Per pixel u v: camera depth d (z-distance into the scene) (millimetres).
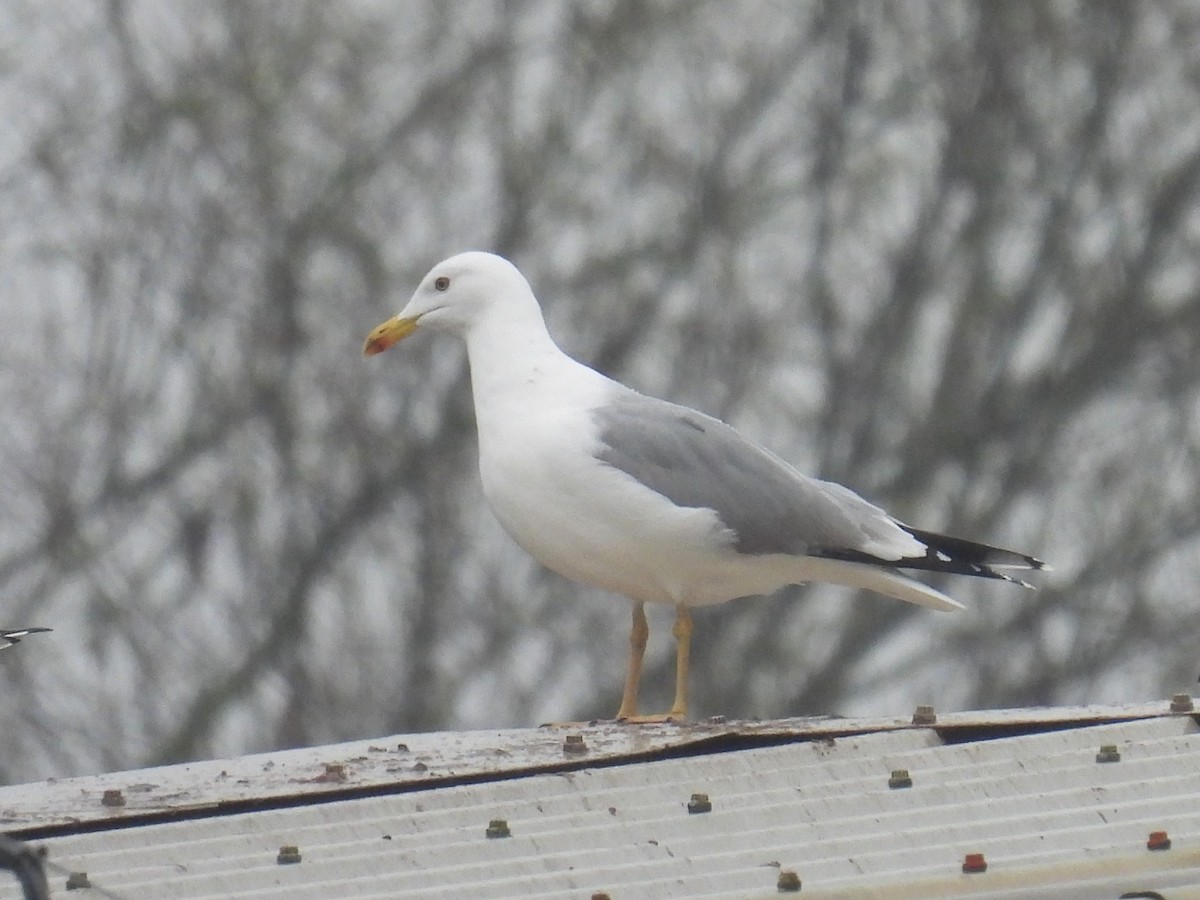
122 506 18531
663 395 19281
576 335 19438
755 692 17672
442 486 18453
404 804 6195
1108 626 18078
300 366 18984
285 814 6125
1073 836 5613
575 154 20016
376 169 19562
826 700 17719
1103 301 19734
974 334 19562
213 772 6980
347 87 19719
